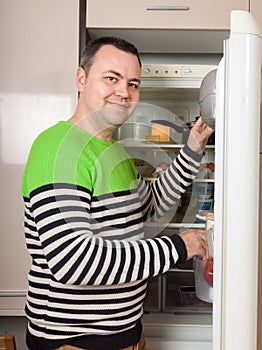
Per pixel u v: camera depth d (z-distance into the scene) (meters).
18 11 1.56
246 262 0.79
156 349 1.11
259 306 1.27
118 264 0.90
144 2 1.54
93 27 1.55
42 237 0.90
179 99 1.20
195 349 1.09
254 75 0.79
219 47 1.72
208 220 0.93
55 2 1.55
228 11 1.54
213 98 0.92
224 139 0.80
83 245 0.89
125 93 0.99
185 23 1.54
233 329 0.80
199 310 1.07
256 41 0.79
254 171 0.79
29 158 0.99
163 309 1.10
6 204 1.56
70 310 0.98
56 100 1.56
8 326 1.82
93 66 1.02
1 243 1.56
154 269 0.91
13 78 1.56
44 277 1.01
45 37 1.56
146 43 1.70
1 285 1.55
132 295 1.01
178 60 1.79
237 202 0.79
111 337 1.01
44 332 1.01
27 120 1.56
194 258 1.00
